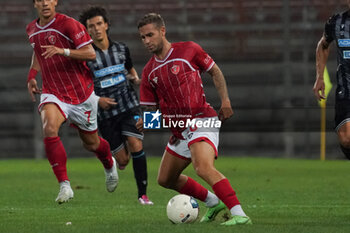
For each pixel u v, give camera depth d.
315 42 99.31
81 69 27.84
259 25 101.75
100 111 34.09
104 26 33.88
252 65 101.44
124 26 105.00
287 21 82.44
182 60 22.17
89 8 33.91
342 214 26.34
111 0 105.00
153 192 38.38
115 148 34.88
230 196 20.91
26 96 96.81
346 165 65.06
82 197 35.59
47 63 27.11
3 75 97.75
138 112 34.03
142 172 32.22
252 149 92.88
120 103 33.91
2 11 105.88
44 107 26.98
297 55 98.25
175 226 20.44
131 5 105.50
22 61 99.19
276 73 100.19
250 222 20.92
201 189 23.17
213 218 23.36
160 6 106.19
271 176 51.19
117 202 32.72
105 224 22.25
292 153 84.19
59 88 27.42
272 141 93.12
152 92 23.22
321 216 25.48
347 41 26.39
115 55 33.97
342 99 26.70
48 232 19.95
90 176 53.25
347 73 26.53
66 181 25.67
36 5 26.58
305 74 84.06
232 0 107.62
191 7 107.25
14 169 63.50
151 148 90.62
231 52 102.88
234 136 93.38
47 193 38.41
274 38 103.06
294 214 26.33
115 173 32.53
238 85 99.81
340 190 39.38
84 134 29.55
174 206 21.58
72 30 26.50
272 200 33.34
